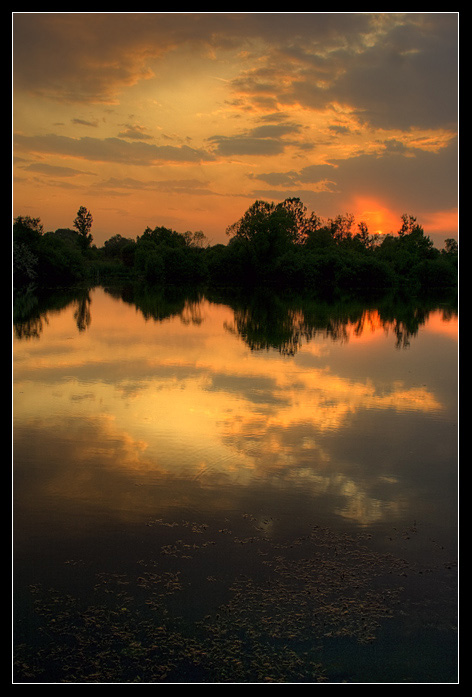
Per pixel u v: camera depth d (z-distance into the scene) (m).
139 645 4.63
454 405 12.32
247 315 31.39
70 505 7.14
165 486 7.74
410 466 8.65
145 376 14.66
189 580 5.54
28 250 49.59
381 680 4.29
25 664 4.40
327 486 7.84
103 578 5.55
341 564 5.86
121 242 116.81
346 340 22.17
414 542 6.32
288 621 4.95
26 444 9.38
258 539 6.34
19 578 5.54
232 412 11.43
